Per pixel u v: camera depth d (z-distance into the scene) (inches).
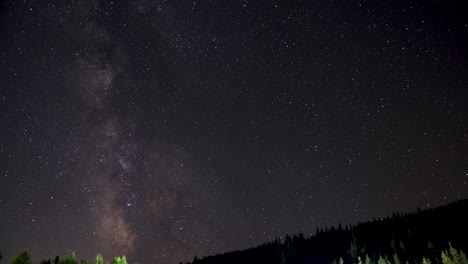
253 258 4825.3
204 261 5004.9
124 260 1291.8
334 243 4675.2
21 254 947.3
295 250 4746.6
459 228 3956.7
